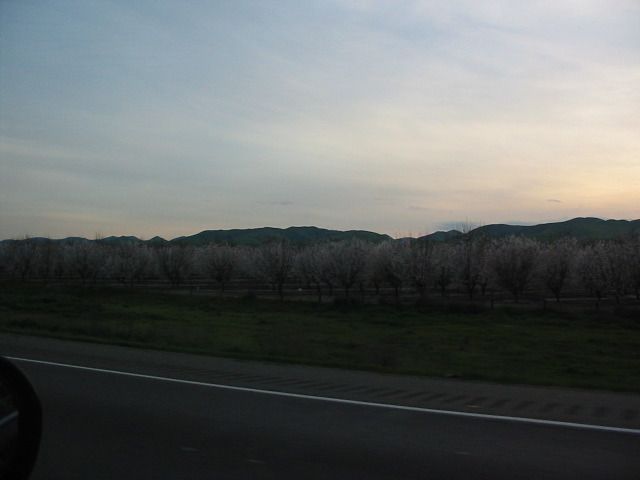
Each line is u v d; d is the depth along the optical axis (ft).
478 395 32.81
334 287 207.82
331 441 23.12
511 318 108.06
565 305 146.92
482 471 19.67
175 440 23.12
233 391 32.83
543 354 66.95
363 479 18.85
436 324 100.94
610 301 163.12
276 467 19.95
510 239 166.50
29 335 59.67
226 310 122.11
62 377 36.78
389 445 22.58
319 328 92.32
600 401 31.50
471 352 67.31
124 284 242.99
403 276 166.40
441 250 166.50
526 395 32.96
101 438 23.38
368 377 38.42
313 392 32.86
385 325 99.76
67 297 130.52
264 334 76.84
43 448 21.95
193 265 241.76
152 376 37.40
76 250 253.03
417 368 45.98
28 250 260.83
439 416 27.32
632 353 69.36
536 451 21.93
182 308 123.65
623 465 20.35
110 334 62.59
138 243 278.05
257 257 215.10
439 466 20.16
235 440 23.17
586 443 23.02
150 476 18.92
